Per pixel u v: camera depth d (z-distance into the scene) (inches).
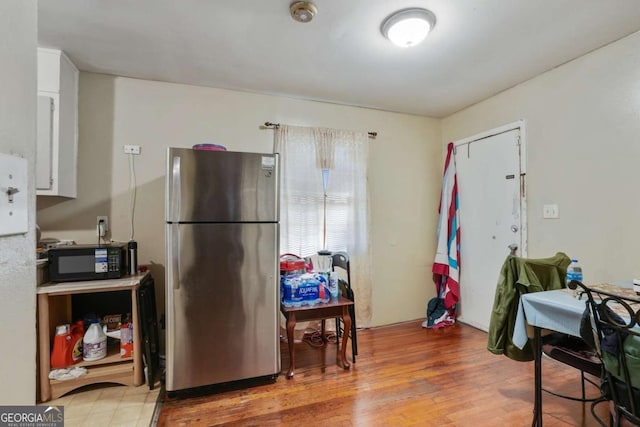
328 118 127.5
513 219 111.3
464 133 134.6
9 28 19.4
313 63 95.2
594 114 88.3
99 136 100.6
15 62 20.0
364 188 128.6
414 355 102.4
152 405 74.5
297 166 119.6
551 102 99.4
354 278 125.9
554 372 90.4
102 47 86.1
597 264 87.6
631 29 78.4
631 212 80.7
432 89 114.3
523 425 67.3
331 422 68.9
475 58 92.2
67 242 93.0
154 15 72.6
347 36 81.2
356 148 128.3
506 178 114.1
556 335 70.4
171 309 77.9
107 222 100.6
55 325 84.3
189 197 79.2
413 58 92.4
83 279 81.1
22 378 20.6
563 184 96.1
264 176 86.4
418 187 142.6
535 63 95.5
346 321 93.4
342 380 86.8
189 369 79.2
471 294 129.7
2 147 18.7
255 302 85.0
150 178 104.8
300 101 123.4
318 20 74.5
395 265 137.4
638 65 79.2
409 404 75.3
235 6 69.6
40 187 85.1
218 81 107.3
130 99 103.8
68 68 93.0
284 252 116.4
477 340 114.8
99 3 68.4
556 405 74.2
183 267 78.7
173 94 108.0
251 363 84.5
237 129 114.8
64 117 90.7
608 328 46.9
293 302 91.5
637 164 79.5
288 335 89.4
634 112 79.9
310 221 120.7
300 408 74.2
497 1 67.9
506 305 70.1
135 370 82.7
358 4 68.9
